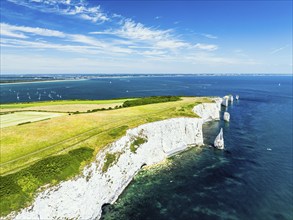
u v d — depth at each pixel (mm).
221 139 63344
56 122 56500
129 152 48500
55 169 34500
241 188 43312
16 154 40031
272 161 55062
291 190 42594
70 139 46500
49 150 41156
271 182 45469
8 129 50688
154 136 57375
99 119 60500
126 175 45000
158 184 44875
